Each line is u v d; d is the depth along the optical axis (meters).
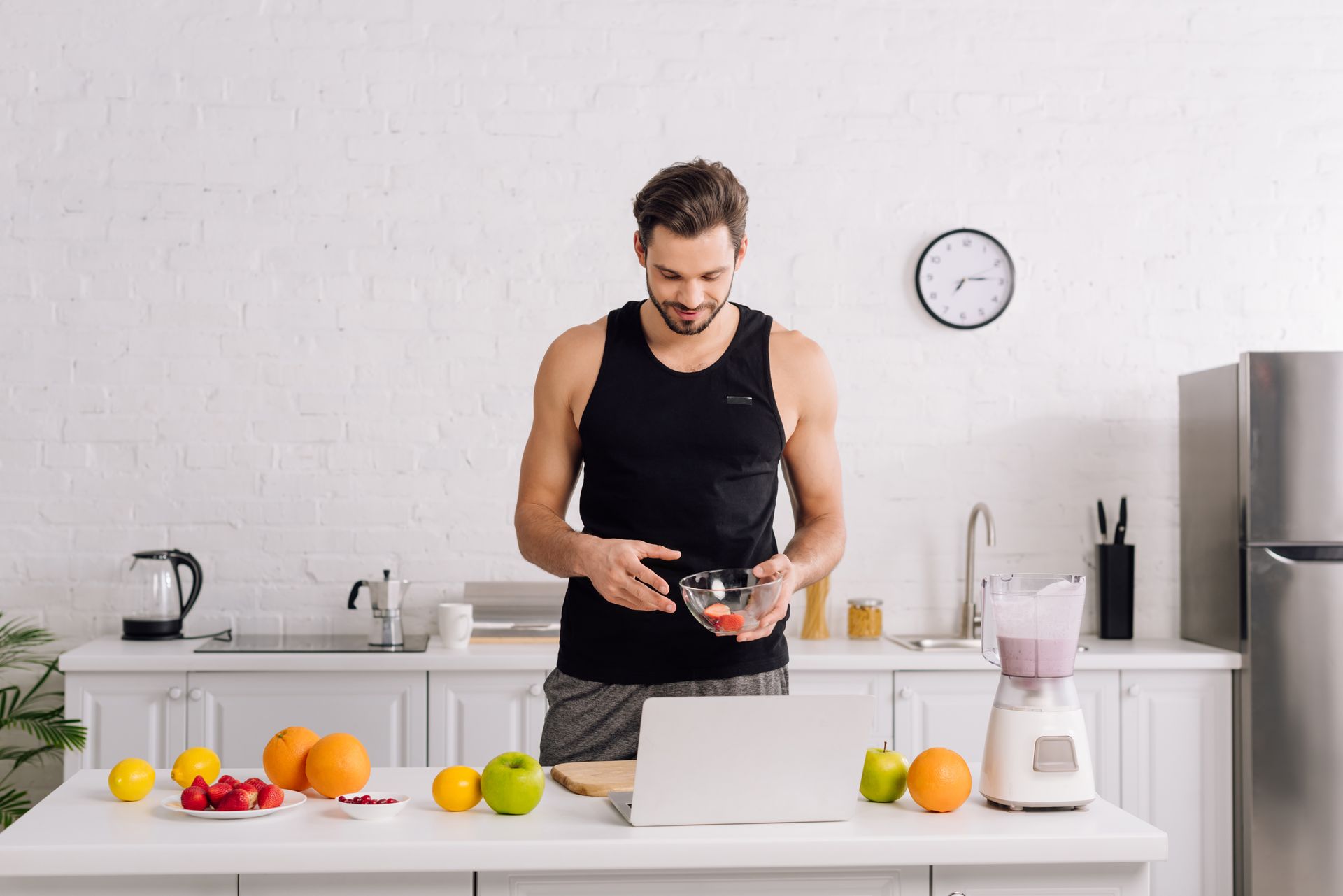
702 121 3.62
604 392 1.97
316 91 3.54
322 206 3.53
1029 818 1.52
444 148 3.56
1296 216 3.74
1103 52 3.71
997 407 3.66
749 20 3.64
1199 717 3.21
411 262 3.54
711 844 1.40
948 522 3.64
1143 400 3.69
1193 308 3.71
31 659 3.40
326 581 3.51
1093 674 3.20
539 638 3.30
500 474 3.55
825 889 1.45
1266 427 3.20
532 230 3.57
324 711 3.06
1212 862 3.21
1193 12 3.73
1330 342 3.73
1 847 1.37
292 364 3.51
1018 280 3.68
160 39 3.50
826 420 2.11
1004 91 3.69
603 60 3.60
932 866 1.45
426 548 3.53
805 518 2.16
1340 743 3.15
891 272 3.64
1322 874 3.14
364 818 1.49
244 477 3.49
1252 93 3.74
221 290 3.50
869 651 3.21
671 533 1.96
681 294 1.81
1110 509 3.68
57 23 3.48
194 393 3.49
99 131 3.48
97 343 3.47
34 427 3.45
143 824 1.47
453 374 3.55
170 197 3.49
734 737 1.45
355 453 3.52
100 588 3.46
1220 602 3.35
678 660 1.94
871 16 3.66
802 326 3.63
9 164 3.46
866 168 3.64
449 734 3.08
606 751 1.95
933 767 1.54
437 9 3.57
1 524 3.43
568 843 1.40
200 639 3.33
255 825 1.47
